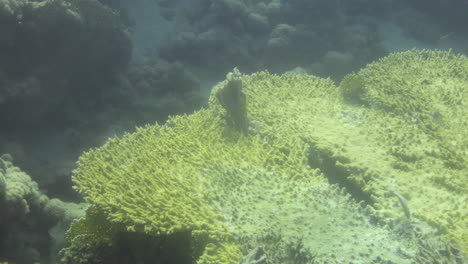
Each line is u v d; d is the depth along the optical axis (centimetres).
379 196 142
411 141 169
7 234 248
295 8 640
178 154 164
